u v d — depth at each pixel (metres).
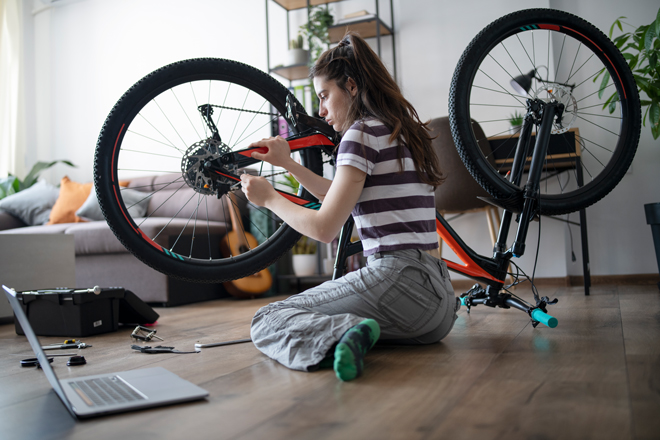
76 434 0.78
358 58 1.24
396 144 1.20
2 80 4.21
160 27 4.02
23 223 3.62
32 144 4.38
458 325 1.65
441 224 1.54
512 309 1.97
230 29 3.79
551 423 0.75
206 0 3.86
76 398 0.91
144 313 1.96
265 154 1.32
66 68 4.32
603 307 1.94
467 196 2.61
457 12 3.13
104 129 1.33
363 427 0.76
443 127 2.60
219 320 2.12
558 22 1.58
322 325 1.12
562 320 1.67
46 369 0.95
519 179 1.59
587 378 0.97
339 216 1.14
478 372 1.04
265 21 3.68
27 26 4.39
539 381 0.96
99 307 1.81
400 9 3.25
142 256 1.38
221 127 3.77
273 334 1.20
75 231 2.92
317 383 1.01
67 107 4.31
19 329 1.91
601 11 2.96
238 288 3.03
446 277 1.30
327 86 1.28
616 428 0.72
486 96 3.04
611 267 2.94
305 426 0.77
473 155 1.51
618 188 2.93
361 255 3.15
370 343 1.07
